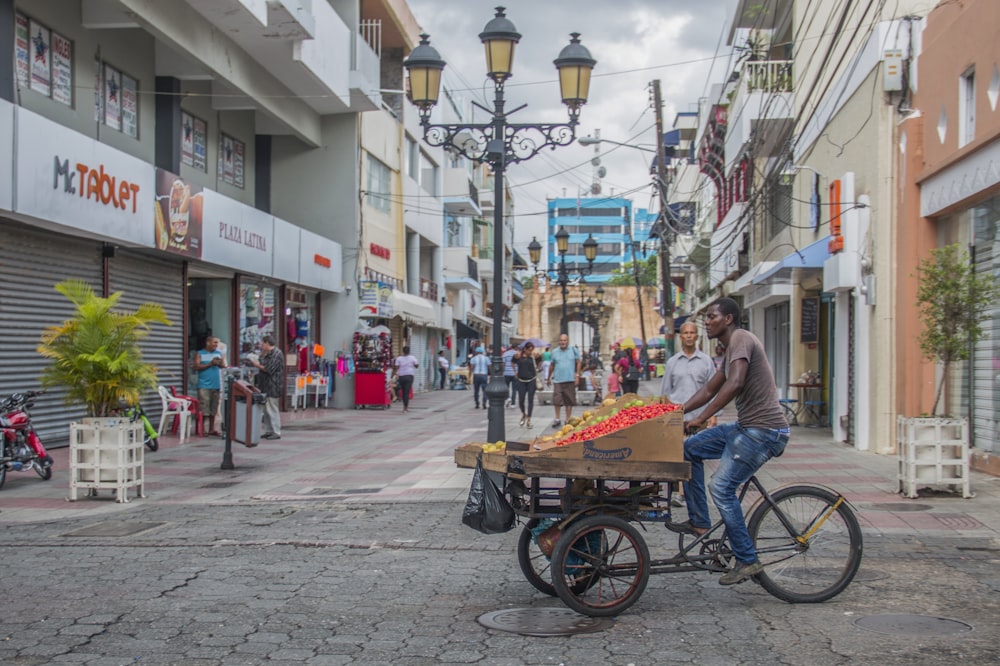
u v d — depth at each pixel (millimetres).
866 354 15336
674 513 8984
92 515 9867
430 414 24953
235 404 13672
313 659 5090
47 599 6371
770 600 6266
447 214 45344
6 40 13789
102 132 17469
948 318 10422
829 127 18016
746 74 22984
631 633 5543
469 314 51375
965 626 5594
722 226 31422
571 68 13320
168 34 17078
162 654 5184
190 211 18781
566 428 6594
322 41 23453
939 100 13102
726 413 23453
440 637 5488
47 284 14961
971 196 11938
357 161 28391
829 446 16203
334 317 28500
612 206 106562
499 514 6082
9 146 12750
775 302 25078
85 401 10758
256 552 7922
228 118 24281
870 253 15125
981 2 11625
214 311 22609
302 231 25453
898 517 9234
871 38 15062
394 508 10156
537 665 4977
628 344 25219
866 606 6082
